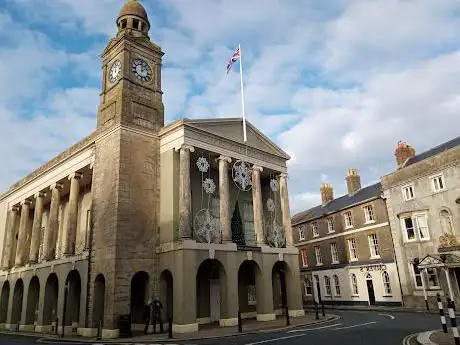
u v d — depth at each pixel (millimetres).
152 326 21312
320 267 38719
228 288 22641
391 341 12109
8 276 33344
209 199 25766
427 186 27547
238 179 25812
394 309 26719
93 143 25891
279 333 16625
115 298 20219
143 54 27078
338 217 37438
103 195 23391
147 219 23078
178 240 21953
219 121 26016
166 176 24031
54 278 27891
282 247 27672
